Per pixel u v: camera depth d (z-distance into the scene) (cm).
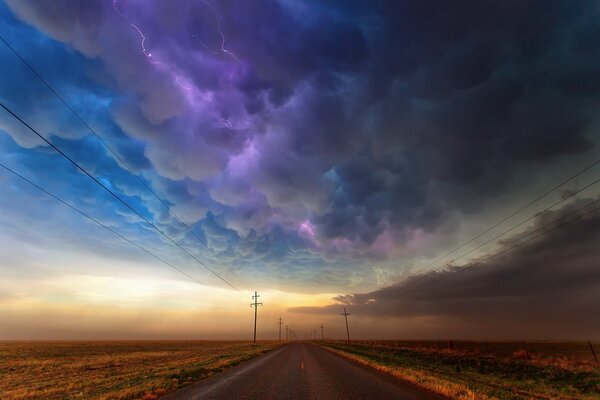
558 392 1489
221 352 5038
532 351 4509
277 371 2088
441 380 1600
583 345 6962
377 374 1927
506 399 1194
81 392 1381
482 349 5194
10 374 2442
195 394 1275
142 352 5512
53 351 6016
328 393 1291
